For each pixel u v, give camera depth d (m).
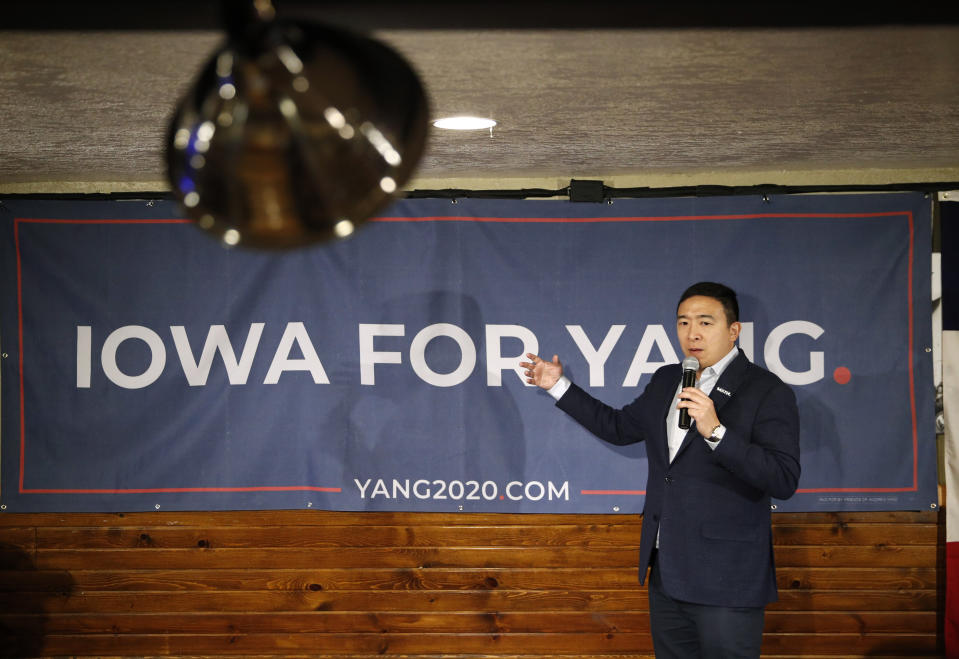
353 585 4.56
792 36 2.45
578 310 4.46
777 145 3.88
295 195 1.73
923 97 3.09
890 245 4.40
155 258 4.53
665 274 4.45
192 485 4.52
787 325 4.41
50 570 4.59
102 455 4.53
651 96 3.08
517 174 4.49
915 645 4.45
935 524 4.44
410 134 1.74
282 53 1.60
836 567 4.46
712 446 3.16
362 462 4.48
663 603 3.47
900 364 4.39
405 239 4.48
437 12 2.07
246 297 4.52
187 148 1.69
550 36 2.45
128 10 2.04
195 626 4.58
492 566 4.52
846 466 4.39
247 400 4.50
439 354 4.47
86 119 3.34
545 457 4.46
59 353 4.54
